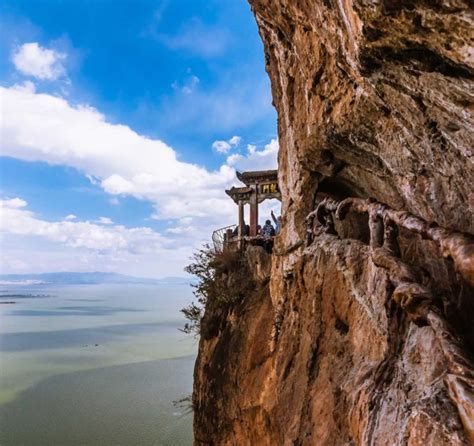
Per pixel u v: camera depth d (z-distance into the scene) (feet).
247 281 36.65
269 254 34.94
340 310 15.44
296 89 18.22
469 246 8.26
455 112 7.89
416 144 10.62
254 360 28.04
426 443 7.50
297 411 17.10
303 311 19.66
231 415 29.45
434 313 9.30
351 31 8.06
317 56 12.89
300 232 21.90
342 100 12.57
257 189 47.91
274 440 22.81
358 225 17.69
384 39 7.27
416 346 10.06
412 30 6.60
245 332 30.81
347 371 13.62
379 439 9.46
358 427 11.00
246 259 38.32
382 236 13.12
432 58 7.00
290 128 21.43
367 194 18.43
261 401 25.14
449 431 7.19
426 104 8.55
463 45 6.17
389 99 9.70
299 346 19.48
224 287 38.78
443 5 5.75
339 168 18.38
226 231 47.75
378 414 10.11
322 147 16.89
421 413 7.97
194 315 49.14
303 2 11.09
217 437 31.40
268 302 30.30
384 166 14.32
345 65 10.16
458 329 9.55
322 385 15.37
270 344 25.90
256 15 19.42
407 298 9.87
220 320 37.58
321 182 21.89
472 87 6.87
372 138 12.89
